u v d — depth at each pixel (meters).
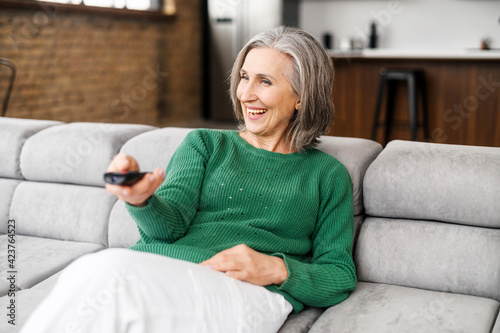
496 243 1.33
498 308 1.27
